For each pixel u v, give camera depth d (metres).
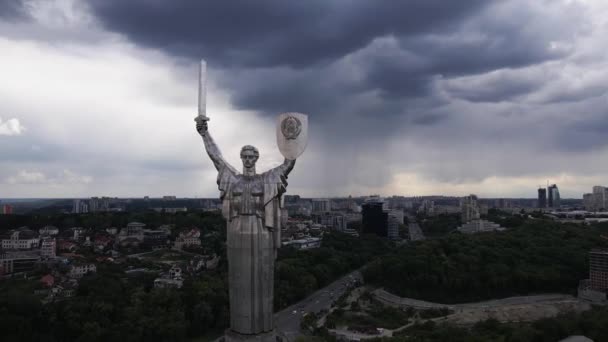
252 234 59.50
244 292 59.72
